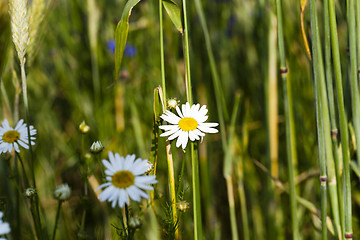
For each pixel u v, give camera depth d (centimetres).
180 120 52
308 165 71
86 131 58
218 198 76
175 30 74
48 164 73
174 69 74
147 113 79
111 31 86
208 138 70
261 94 76
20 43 53
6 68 63
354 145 57
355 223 67
